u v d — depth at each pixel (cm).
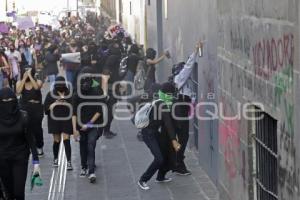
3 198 1279
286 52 1013
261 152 1246
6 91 1236
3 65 3312
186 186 1786
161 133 1773
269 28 1112
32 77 2056
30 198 1695
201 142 1972
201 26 1927
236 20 1384
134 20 5119
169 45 2797
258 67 1195
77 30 6269
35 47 4541
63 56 3281
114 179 1886
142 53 3419
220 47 1584
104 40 3806
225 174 1545
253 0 1225
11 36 4953
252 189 1293
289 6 995
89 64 2830
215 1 1689
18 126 1241
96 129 1858
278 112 1071
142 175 1789
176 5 2534
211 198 1667
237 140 1390
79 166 2039
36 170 1280
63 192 1669
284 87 1030
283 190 1055
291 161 1006
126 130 2597
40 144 2145
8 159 1251
